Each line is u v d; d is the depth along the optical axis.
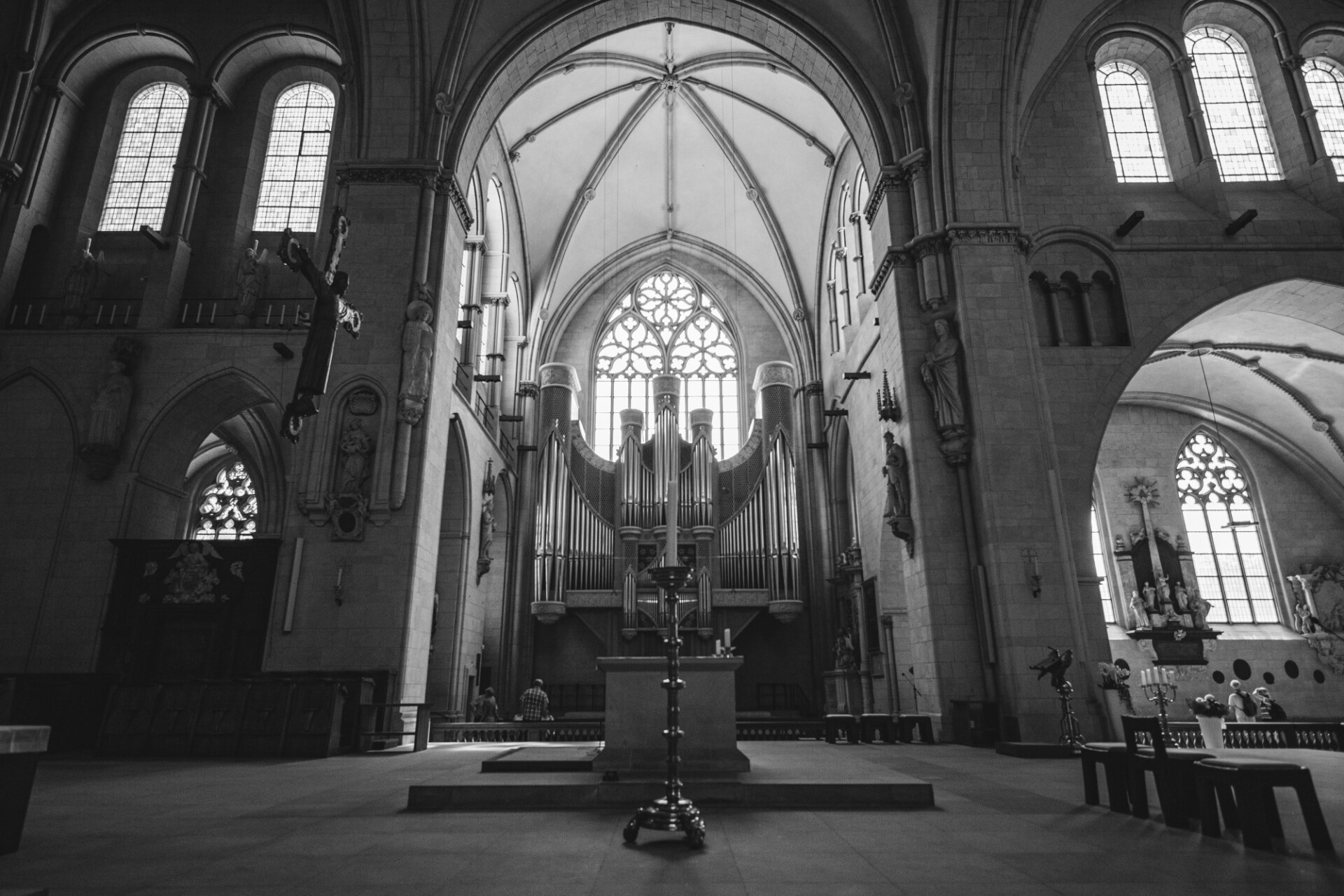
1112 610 25.53
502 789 7.00
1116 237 19.23
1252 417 27.14
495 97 19.88
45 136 20.03
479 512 24.48
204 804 7.34
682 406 31.62
